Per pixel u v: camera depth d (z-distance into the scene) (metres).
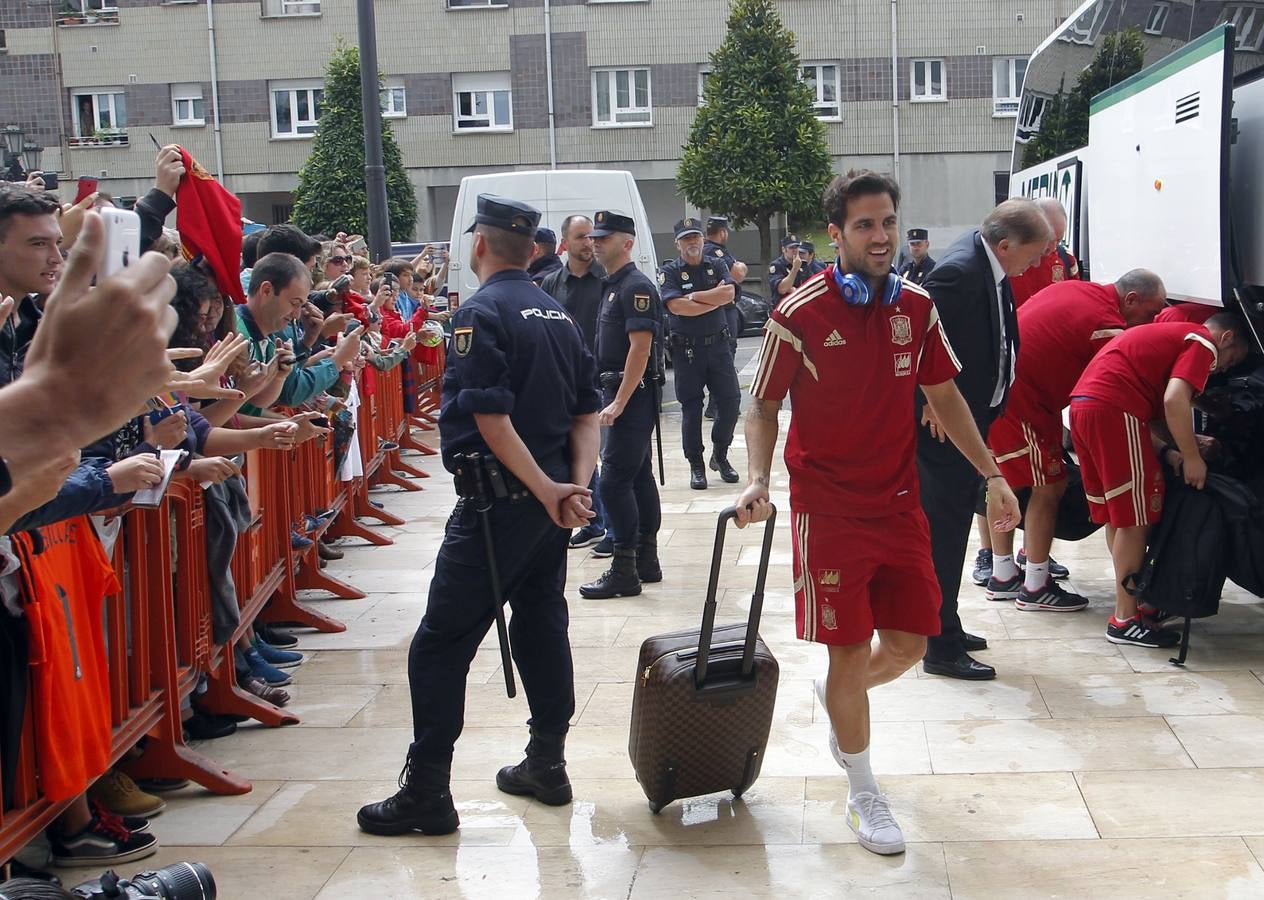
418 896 3.30
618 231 6.46
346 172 25.08
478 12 28.92
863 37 28.44
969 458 3.77
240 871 3.46
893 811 3.75
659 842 3.59
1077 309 5.66
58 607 3.15
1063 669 5.04
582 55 28.86
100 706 3.40
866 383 3.39
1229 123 5.30
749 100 25.48
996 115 28.47
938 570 4.91
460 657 3.67
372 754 4.33
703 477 9.20
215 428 4.06
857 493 3.46
